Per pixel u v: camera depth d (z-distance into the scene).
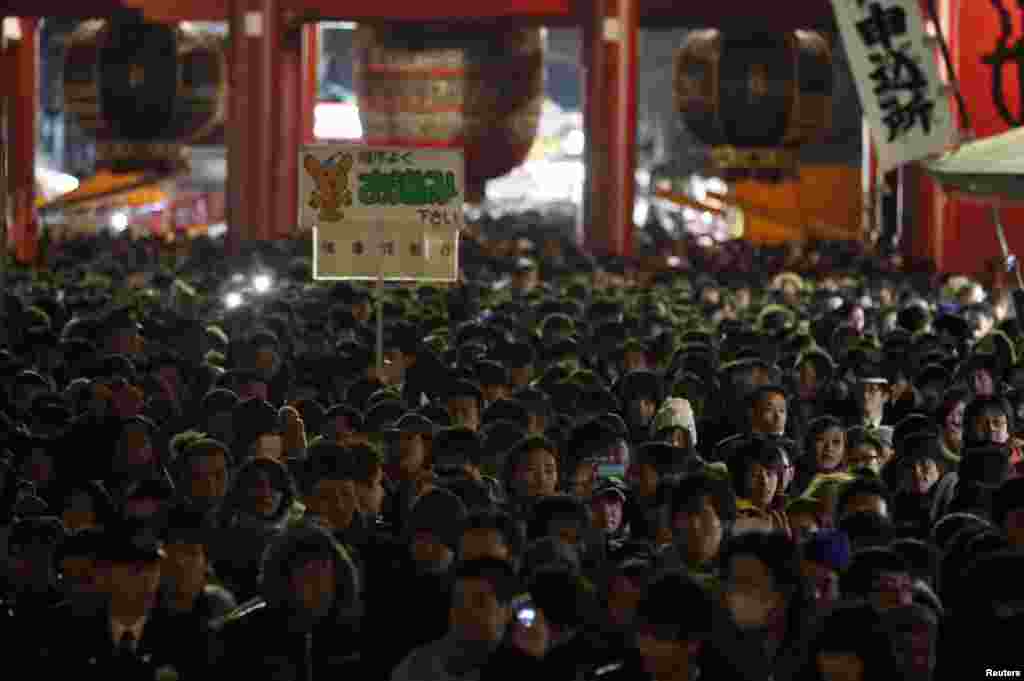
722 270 77.75
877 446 24.81
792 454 25.23
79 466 24.22
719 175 97.19
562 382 29.61
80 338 36.97
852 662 13.96
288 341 39.09
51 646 17.28
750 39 94.44
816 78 94.81
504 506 21.45
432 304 47.38
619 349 35.38
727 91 94.38
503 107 96.94
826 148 132.12
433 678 16.39
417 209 31.97
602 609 16.53
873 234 95.25
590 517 19.39
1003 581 16.09
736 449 21.59
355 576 17.16
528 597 15.81
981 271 77.00
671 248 93.81
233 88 85.69
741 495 21.41
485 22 86.69
